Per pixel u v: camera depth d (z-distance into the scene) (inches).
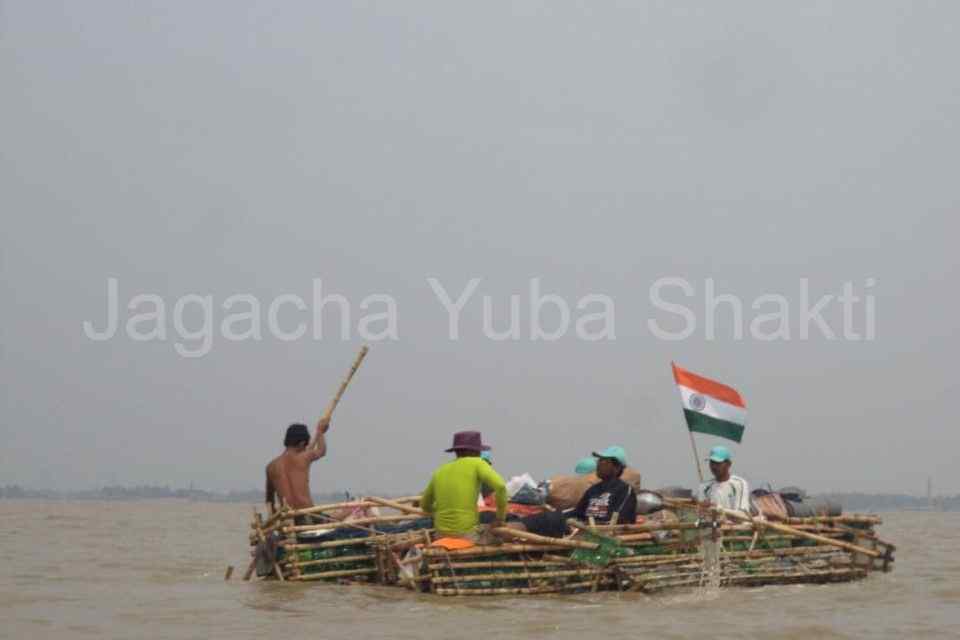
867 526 1461.6
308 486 1290.6
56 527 2915.8
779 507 1395.2
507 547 1159.0
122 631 936.9
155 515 4749.0
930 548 2346.2
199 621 986.1
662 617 1029.2
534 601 1121.4
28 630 941.8
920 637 959.6
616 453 1267.2
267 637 904.9
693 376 1417.3
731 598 1186.0
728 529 1283.2
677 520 1268.5
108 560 1736.0
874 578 1451.8
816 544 1360.7
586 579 1192.2
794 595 1229.7
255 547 1317.7
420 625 964.0
